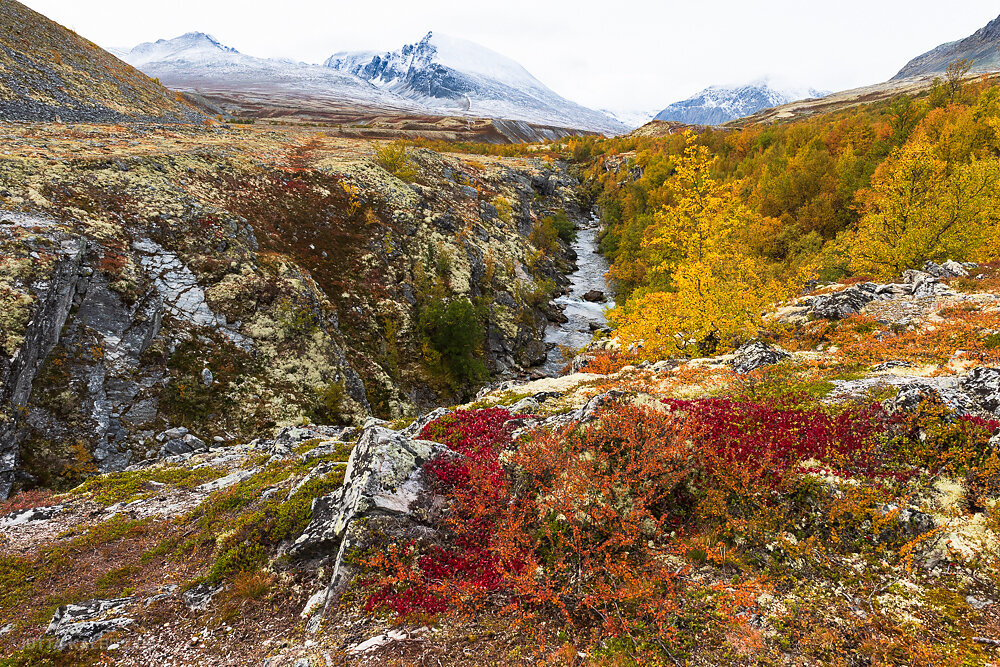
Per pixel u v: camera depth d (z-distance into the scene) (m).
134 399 26.47
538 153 165.88
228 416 29.03
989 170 30.67
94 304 27.27
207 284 33.47
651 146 136.12
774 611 7.05
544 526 8.88
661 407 12.00
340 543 9.98
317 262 45.12
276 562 10.38
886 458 9.08
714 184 30.20
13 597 10.78
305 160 61.66
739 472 9.12
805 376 14.00
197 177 43.19
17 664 8.21
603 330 55.25
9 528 14.29
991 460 8.10
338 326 40.75
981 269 27.19
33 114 50.75
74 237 27.81
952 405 9.41
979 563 7.15
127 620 9.30
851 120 79.81
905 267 32.78
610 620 7.11
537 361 56.75
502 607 7.98
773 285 25.34
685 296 26.58
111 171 36.25
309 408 32.03
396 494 10.26
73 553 12.55
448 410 18.72
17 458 21.70
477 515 9.65
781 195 61.41
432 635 7.62
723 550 8.19
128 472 19.22
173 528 13.66
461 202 75.62
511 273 66.69
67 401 24.06
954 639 6.25
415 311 48.12
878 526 7.97
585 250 98.25
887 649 6.24
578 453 10.32
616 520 8.70
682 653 6.57
